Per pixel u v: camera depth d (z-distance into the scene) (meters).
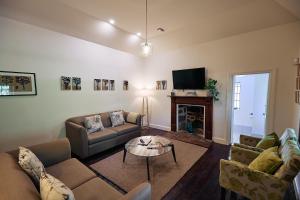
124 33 3.86
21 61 2.78
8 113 2.69
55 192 0.95
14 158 1.58
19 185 1.07
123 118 4.24
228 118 3.79
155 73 5.21
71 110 3.57
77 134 2.96
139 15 3.01
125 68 4.83
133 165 2.76
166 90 4.98
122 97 4.79
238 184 1.66
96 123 3.53
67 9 2.76
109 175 2.45
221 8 2.77
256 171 1.54
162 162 2.85
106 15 3.00
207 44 4.02
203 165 2.74
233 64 3.63
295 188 2.10
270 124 3.19
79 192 1.40
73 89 3.58
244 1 2.57
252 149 2.12
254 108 4.68
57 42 3.26
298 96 2.60
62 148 2.07
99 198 1.33
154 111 5.36
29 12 2.65
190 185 2.20
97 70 4.07
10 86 2.68
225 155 3.14
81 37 3.64
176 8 2.77
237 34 3.51
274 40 3.08
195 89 4.29
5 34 2.60
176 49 4.62
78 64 3.65
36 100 3.00
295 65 2.87
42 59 3.05
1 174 1.18
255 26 3.16
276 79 3.09
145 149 2.53
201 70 4.04
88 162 2.89
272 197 1.47
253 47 3.33
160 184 2.22
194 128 4.64
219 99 3.90
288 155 1.45
